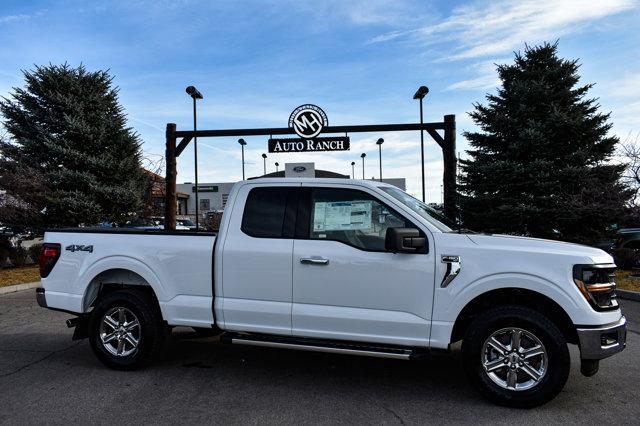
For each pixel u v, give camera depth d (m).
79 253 5.34
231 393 4.52
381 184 4.95
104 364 5.24
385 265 4.35
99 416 3.99
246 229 4.85
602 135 13.27
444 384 4.76
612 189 12.15
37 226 15.34
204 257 4.89
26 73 15.98
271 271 4.66
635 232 12.42
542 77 13.53
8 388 4.66
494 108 14.28
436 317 4.24
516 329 4.09
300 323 4.57
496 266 4.14
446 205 14.03
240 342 4.71
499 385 4.13
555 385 3.97
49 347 6.16
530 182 12.88
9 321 7.70
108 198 16.08
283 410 4.11
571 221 12.85
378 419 3.92
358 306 4.44
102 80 17.17
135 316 5.12
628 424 3.79
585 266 4.02
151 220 19.36
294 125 14.45
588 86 13.83
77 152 15.70
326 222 4.67
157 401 4.32
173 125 15.16
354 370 5.21
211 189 62.16
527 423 3.81
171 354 5.82
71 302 5.32
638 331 6.69
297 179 4.88
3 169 14.51
